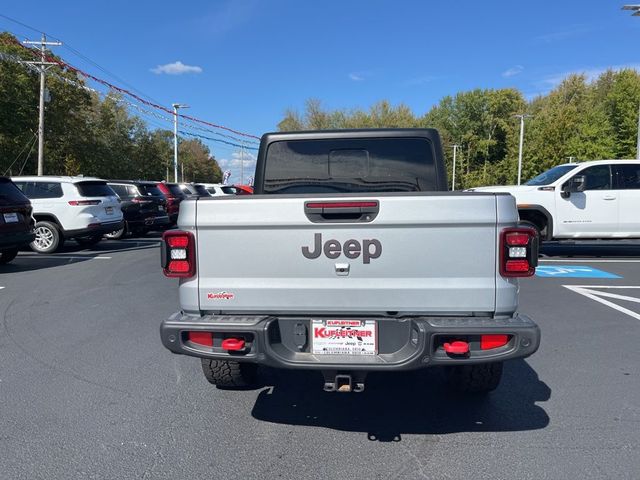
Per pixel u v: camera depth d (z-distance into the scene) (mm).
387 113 69750
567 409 3658
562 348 5023
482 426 3418
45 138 34469
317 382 4230
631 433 3285
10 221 9414
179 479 2809
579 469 2861
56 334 5543
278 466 2941
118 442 3217
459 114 77438
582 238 10680
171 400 3863
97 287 8102
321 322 3035
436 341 2871
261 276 3037
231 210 3008
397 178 4320
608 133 54250
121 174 47125
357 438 3275
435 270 2924
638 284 8305
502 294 2904
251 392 4020
